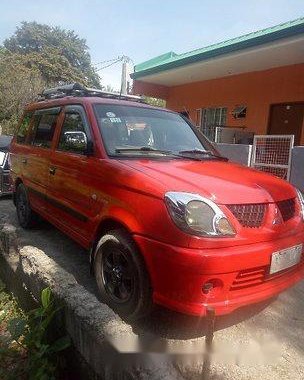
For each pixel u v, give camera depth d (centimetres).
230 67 1003
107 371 245
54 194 422
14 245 448
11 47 5678
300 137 923
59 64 4394
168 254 252
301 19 732
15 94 2723
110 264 317
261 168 784
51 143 445
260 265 266
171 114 452
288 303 351
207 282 248
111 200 308
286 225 294
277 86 970
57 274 338
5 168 766
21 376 294
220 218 255
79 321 273
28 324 322
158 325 302
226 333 297
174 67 1059
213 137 1175
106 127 365
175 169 309
